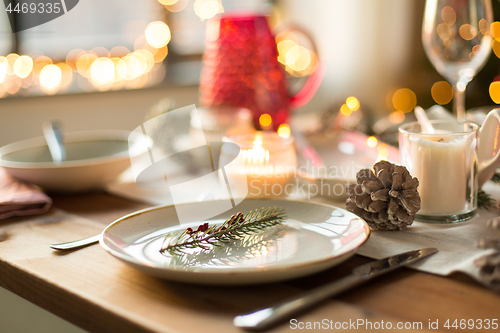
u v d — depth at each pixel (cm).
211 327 45
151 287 50
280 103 86
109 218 66
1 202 65
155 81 197
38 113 164
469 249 53
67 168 70
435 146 59
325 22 250
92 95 177
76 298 49
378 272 49
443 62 78
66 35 176
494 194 67
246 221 56
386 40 267
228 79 83
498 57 149
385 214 57
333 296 48
